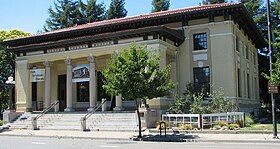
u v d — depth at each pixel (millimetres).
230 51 30203
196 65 31547
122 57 21094
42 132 27016
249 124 26844
